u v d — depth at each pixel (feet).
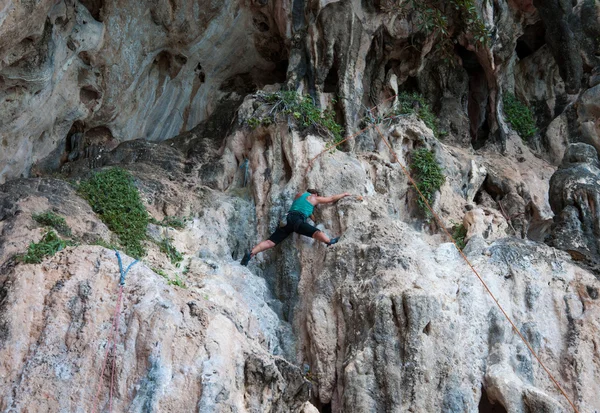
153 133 42.27
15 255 26.68
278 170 35.55
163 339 24.57
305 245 32.91
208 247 33.06
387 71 42.24
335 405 29.66
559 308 30.25
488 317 29.55
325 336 30.50
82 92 38.11
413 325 28.25
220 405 23.75
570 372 28.84
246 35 42.83
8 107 33.83
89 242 29.04
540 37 48.93
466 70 45.83
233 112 41.37
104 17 37.14
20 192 30.48
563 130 45.68
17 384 23.99
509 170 42.39
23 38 31.55
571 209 34.17
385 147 38.29
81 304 25.36
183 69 42.50
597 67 44.80
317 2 39.60
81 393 23.97
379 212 33.22
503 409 28.48
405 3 40.24
